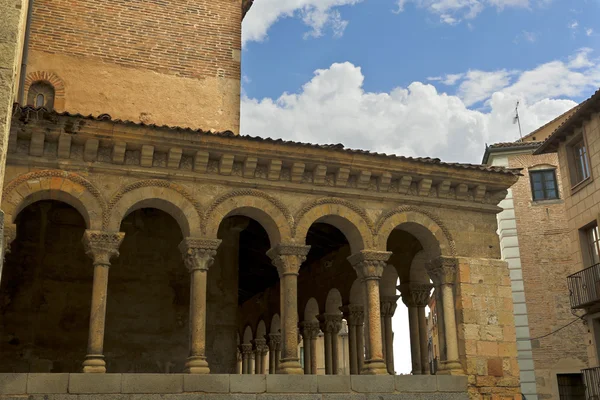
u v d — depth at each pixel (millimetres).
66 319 16578
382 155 16266
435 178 17078
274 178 15789
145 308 17344
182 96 20453
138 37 20391
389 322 20500
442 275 16781
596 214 25047
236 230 19016
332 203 16234
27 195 13680
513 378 16359
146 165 14719
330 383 14461
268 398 13844
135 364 16844
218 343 17844
